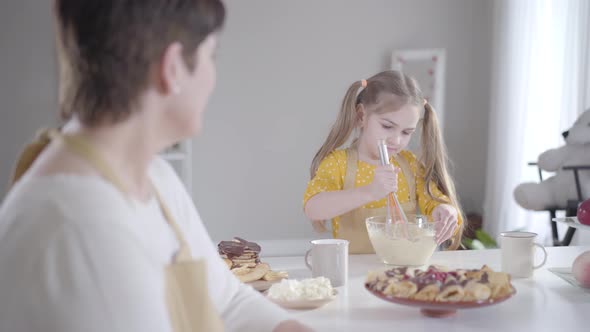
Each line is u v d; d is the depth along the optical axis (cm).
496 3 419
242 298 98
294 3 447
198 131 72
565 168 319
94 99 65
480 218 443
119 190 66
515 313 107
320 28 450
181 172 444
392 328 99
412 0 452
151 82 66
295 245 458
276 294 111
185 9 65
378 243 142
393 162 187
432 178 183
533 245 132
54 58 426
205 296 76
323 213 167
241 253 127
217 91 447
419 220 143
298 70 451
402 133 171
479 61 455
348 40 452
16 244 59
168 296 73
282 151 455
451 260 149
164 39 65
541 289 123
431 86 445
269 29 447
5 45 423
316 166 187
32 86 427
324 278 115
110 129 67
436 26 454
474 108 458
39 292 58
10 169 429
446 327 99
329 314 106
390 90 169
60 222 59
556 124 370
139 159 71
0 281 59
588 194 329
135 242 63
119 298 59
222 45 444
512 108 401
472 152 460
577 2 346
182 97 69
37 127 429
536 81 385
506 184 405
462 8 453
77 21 64
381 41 454
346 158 186
